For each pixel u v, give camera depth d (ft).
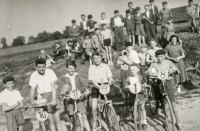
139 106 13.71
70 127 14.70
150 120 15.92
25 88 32.63
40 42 60.70
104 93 13.37
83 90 14.34
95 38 29.48
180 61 19.90
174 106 13.88
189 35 31.04
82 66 32.68
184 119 15.20
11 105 13.56
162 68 14.57
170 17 28.73
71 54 33.96
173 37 19.62
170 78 14.12
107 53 29.86
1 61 55.83
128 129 14.73
